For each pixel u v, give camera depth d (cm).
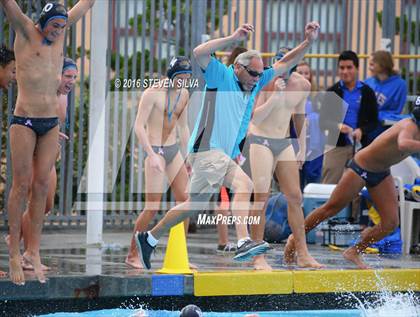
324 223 3338
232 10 3822
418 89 3956
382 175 2597
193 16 3678
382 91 3581
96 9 3209
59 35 2211
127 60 3541
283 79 2492
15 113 2206
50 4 2180
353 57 3338
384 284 2448
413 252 3158
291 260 2698
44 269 2384
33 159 2242
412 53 3984
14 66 2348
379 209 2631
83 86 3503
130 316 2117
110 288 2234
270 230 3328
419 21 3881
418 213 3250
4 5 2133
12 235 2169
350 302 2420
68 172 3497
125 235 3512
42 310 2198
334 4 3822
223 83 2327
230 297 2333
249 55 2330
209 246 3206
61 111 2570
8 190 3403
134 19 3600
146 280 2247
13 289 2150
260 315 2273
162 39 3638
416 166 3403
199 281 2286
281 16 3909
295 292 2372
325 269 2509
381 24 3919
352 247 2672
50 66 2211
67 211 3541
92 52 3216
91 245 3142
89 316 2158
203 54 2291
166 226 2333
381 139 2555
